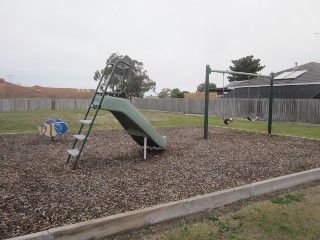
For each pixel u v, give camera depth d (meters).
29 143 7.59
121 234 2.71
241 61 43.78
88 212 2.95
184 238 2.60
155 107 33.78
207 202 3.32
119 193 3.54
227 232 2.72
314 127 14.34
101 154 6.06
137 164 5.13
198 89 52.72
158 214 2.97
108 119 18.52
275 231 2.73
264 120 18.58
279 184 4.08
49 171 4.60
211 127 12.27
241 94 26.30
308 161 5.54
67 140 8.20
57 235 2.47
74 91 54.19
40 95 48.66
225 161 5.42
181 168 4.85
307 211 3.20
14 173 4.46
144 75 49.44
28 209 3.02
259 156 5.94
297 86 20.59
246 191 3.69
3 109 31.09
